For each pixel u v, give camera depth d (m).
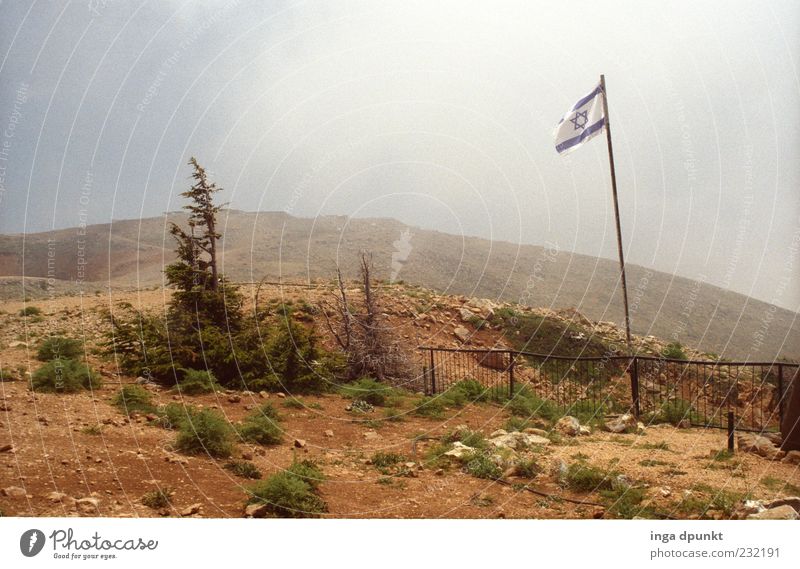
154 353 12.82
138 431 8.98
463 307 23.84
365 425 11.88
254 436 9.80
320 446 10.07
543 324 23.56
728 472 8.77
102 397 10.70
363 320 17.72
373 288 23.08
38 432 8.22
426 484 8.39
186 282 14.04
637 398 14.20
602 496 7.97
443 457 9.58
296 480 7.34
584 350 22.45
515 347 21.84
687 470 8.86
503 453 9.49
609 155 15.48
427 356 19.45
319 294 21.56
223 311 14.21
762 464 9.23
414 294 24.64
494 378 18.73
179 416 9.65
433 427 12.16
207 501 6.92
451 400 14.74
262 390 13.38
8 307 22.14
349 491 7.96
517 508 7.59
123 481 7.08
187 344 13.38
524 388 16.30
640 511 7.35
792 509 7.14
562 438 11.32
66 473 7.03
